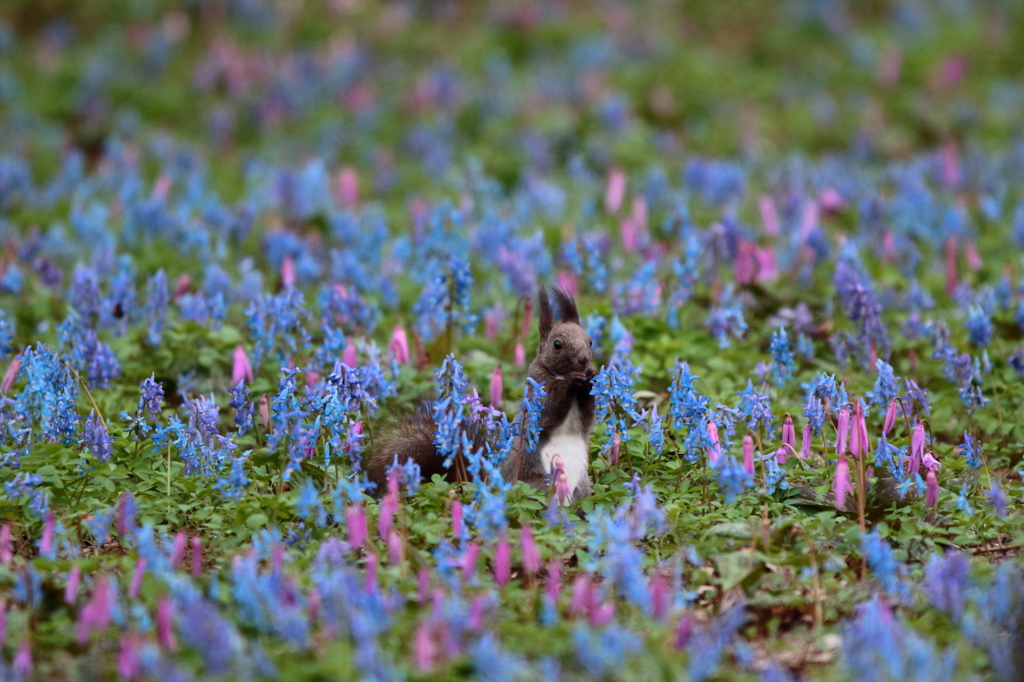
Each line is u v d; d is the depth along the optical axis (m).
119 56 32.38
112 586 7.85
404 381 12.77
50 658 7.92
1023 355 12.49
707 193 21.36
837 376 13.52
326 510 9.88
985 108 30.33
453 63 32.00
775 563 8.99
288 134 28.19
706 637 7.80
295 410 10.07
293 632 7.57
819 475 10.66
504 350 13.98
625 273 17.31
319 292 15.28
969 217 20.23
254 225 19.56
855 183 22.33
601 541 8.70
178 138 27.83
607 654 7.38
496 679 7.18
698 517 9.84
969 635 7.98
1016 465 11.96
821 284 16.70
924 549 9.37
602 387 10.02
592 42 32.44
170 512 10.02
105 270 16.31
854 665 7.52
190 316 14.54
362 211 20.62
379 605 7.78
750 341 14.66
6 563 8.93
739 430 12.15
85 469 10.41
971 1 38.00
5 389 11.05
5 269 16.66
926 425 11.02
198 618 7.38
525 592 8.62
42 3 35.22
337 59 30.91
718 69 31.67
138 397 12.99
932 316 15.16
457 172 24.36
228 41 32.94
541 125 26.78
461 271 13.48
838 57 33.62
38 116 28.92
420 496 10.16
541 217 20.64
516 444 10.28
